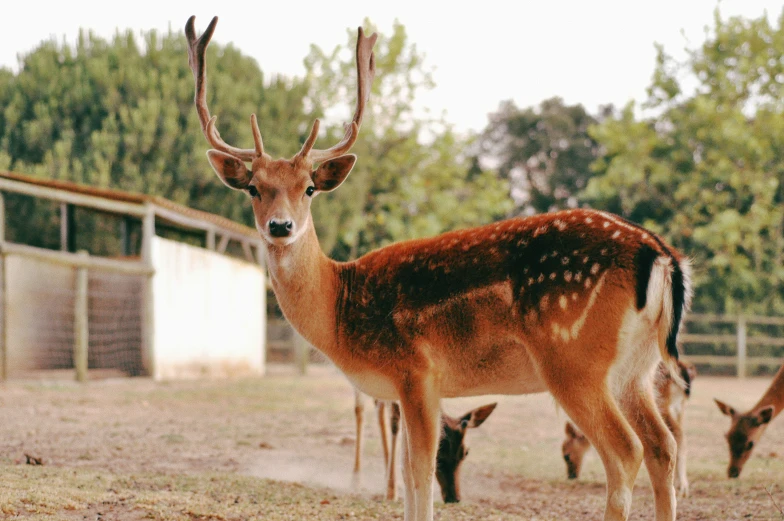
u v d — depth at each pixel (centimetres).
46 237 2088
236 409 1169
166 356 1641
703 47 2866
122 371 1659
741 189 2648
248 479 612
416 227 3061
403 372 461
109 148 2133
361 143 2878
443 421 607
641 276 420
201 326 1745
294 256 476
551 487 672
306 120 2692
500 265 446
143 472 636
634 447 413
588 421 420
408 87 3164
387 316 468
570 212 451
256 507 518
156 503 505
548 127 4362
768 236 2667
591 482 692
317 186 507
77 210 2089
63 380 1467
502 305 443
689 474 732
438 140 3244
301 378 1833
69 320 1683
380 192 3197
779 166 2661
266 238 473
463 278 454
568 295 425
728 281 2609
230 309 1839
